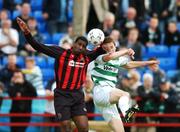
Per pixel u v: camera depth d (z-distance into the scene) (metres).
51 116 37.75
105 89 29.36
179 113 38.41
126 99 28.72
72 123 30.72
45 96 38.81
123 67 29.89
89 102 37.22
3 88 40.59
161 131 38.34
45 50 28.39
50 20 50.28
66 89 28.56
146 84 38.28
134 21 48.44
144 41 48.44
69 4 51.38
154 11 50.81
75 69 28.56
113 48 29.02
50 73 46.09
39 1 53.34
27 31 27.95
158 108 38.28
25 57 45.91
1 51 45.91
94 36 29.08
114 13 48.03
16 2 53.69
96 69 29.67
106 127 34.78
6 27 46.12
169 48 48.59
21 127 38.41
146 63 29.91
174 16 51.06
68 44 39.62
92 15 43.84
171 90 39.41
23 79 38.97
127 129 38.38
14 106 38.34
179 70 46.94
